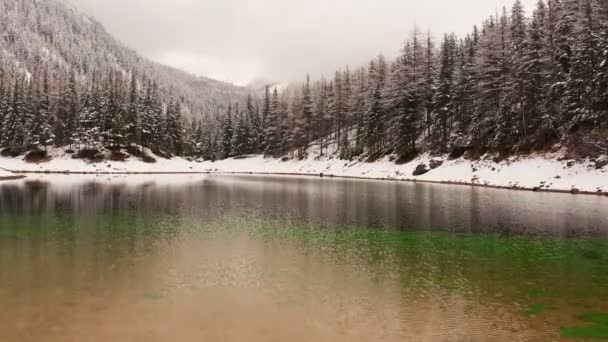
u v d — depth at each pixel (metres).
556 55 50.62
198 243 18.52
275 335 9.19
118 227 22.12
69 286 12.17
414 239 19.89
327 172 78.44
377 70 87.00
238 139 114.44
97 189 44.59
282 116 99.88
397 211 28.73
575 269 14.88
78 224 22.84
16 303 10.73
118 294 11.59
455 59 71.19
